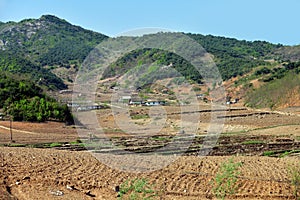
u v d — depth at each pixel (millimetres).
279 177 21188
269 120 77188
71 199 18016
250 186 19969
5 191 18656
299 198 18688
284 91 105438
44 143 49125
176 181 20531
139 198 17828
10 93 75062
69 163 23844
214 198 18703
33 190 19172
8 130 61438
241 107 105562
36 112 68000
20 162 23844
